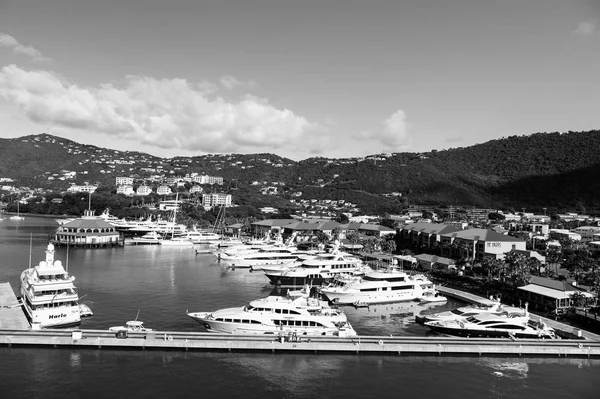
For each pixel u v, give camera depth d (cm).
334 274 11475
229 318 7031
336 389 5322
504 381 5706
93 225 19338
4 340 6019
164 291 10019
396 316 8669
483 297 9912
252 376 5575
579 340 6919
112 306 8506
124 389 5075
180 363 5834
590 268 11362
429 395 5253
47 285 7175
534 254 13500
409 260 13588
